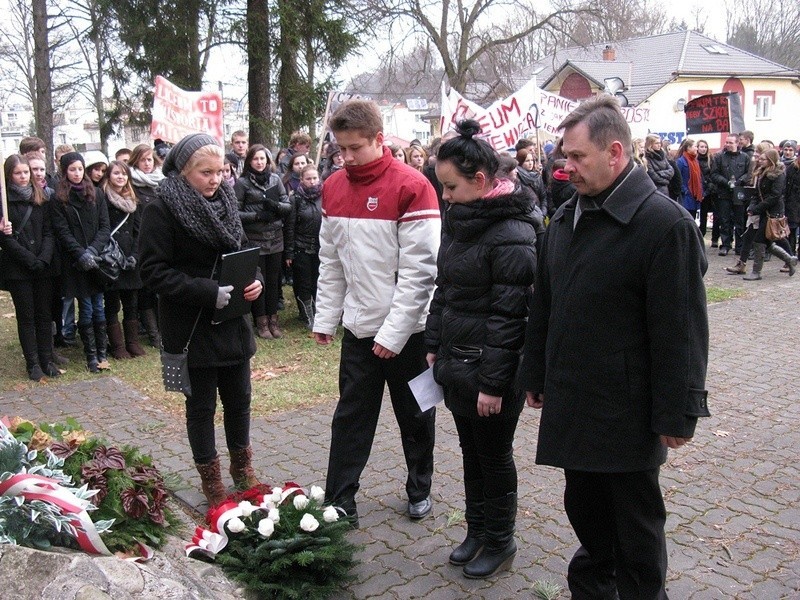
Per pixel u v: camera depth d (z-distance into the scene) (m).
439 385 3.25
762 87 34.47
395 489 4.07
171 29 13.77
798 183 11.22
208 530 3.18
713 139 30.23
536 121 10.03
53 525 2.58
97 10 15.02
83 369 6.44
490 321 2.87
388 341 3.31
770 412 5.23
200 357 3.48
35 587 2.28
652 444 2.42
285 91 13.77
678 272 2.26
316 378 6.10
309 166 7.61
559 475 4.23
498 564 3.21
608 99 2.36
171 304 3.41
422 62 29.28
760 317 8.13
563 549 3.44
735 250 12.52
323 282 3.64
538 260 2.69
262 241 7.20
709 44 35.44
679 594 3.07
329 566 3.06
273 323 7.47
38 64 18.73
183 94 8.02
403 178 3.31
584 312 2.41
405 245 3.32
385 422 5.06
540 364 2.70
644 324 2.37
